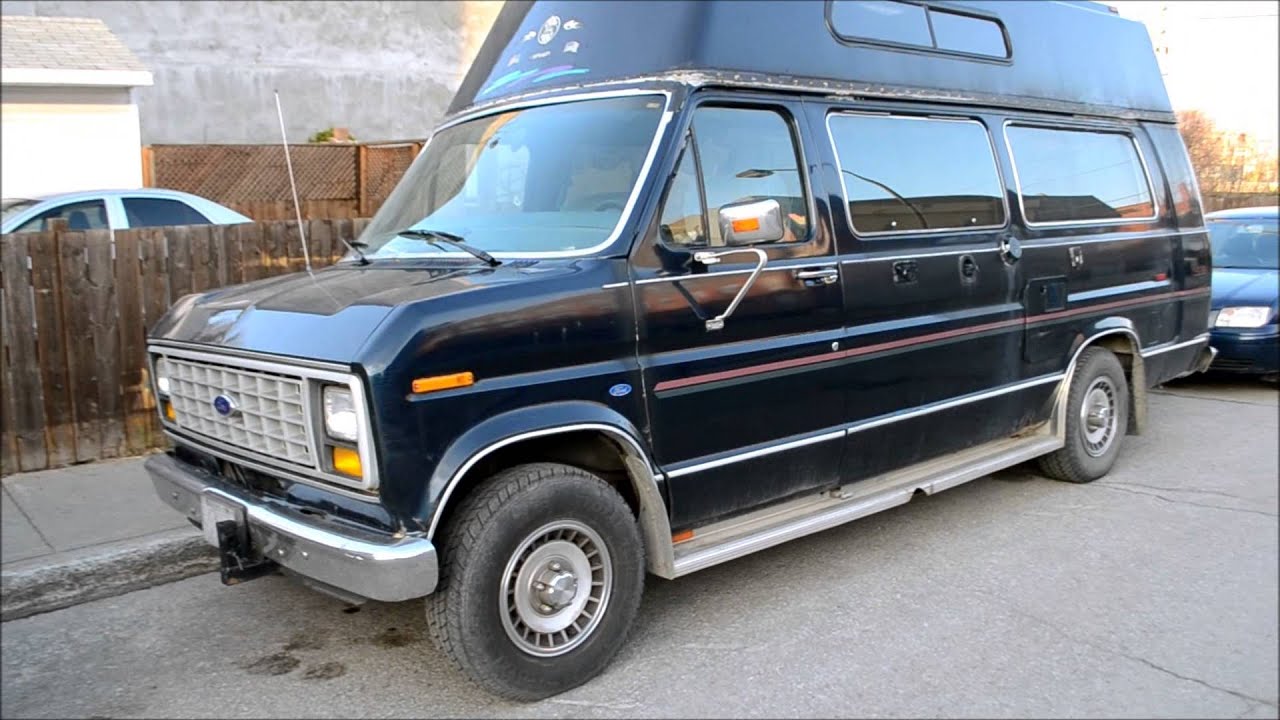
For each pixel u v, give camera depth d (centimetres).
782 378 448
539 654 375
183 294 680
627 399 392
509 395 358
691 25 440
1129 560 524
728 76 445
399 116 2114
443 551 357
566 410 371
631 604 399
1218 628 444
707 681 398
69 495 594
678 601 475
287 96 1978
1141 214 699
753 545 433
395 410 332
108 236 648
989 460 572
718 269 423
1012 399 585
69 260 636
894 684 395
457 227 454
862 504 486
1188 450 746
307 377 346
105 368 657
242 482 397
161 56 1853
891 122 525
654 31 448
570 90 462
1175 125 759
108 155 1320
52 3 1720
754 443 442
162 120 1866
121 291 657
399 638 443
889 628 445
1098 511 605
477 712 377
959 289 539
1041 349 602
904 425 511
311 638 444
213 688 399
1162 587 489
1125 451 743
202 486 399
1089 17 696
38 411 636
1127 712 374
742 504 445
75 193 841
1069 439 634
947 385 537
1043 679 398
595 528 385
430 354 338
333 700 388
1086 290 636
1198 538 557
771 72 466
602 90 450
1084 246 633
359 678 406
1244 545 546
